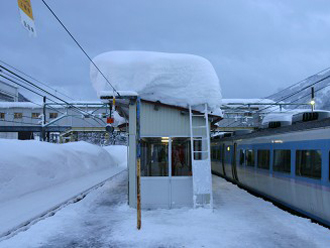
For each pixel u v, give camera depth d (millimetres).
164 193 9594
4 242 6559
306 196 8672
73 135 33938
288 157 9836
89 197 11859
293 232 7145
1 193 10500
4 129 26500
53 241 6695
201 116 9867
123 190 14031
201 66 9773
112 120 11180
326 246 6242
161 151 9742
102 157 27609
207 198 9523
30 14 3746
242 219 8305
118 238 6871
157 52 9836
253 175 13125
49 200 10797
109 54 9727
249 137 13930
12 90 45594
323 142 7891
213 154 21328
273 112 27141
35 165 13664
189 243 6492
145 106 9758
